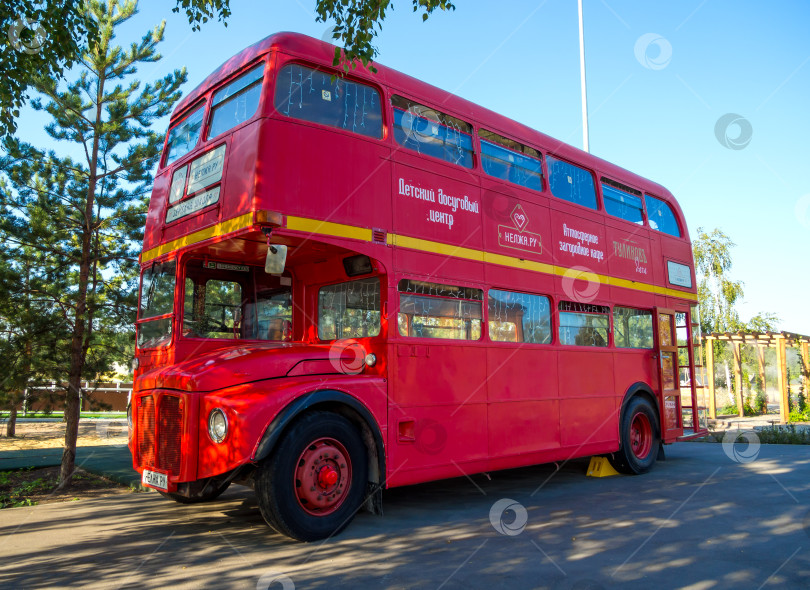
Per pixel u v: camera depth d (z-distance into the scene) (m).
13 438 16.48
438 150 6.86
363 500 5.50
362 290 6.37
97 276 11.47
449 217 6.77
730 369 34.47
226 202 5.52
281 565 4.41
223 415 4.85
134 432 5.99
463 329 6.76
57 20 6.64
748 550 4.66
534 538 5.12
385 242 6.03
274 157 5.29
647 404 9.53
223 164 5.72
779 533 5.18
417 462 6.01
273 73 5.49
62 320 10.06
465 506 6.60
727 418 22.41
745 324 30.83
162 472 5.23
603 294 9.00
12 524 6.13
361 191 5.90
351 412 5.55
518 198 7.77
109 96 10.79
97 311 10.22
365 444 5.66
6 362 9.75
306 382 5.25
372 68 6.03
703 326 31.14
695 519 5.76
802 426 18.36
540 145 8.34
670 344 10.52
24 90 6.80
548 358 7.84
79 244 11.21
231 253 6.25
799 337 21.28
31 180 10.88
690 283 11.47
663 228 11.05
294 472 4.98
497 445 6.91
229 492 7.82
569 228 8.56
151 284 6.86
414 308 6.25
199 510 6.65
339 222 5.65
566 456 7.90
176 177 6.67
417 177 6.50
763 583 3.90
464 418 6.56
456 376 6.56
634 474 8.96
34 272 10.77
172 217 6.55
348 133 5.91
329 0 6.00
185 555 4.73
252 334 6.63
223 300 6.50
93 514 6.55
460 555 4.62
